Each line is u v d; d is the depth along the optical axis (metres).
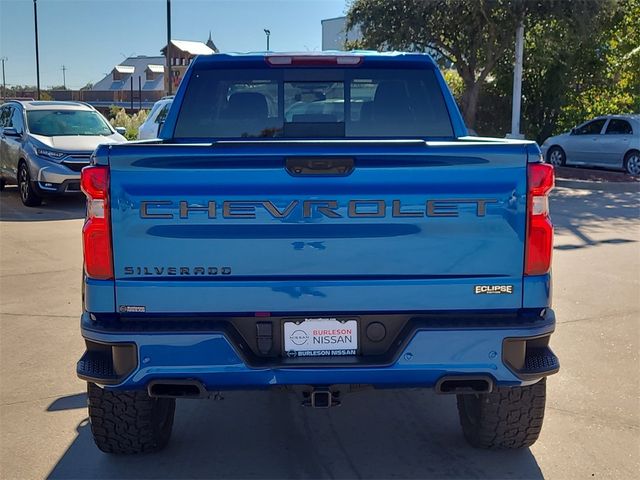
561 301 7.46
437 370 3.44
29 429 4.59
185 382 3.44
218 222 3.38
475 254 3.43
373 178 3.37
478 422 4.09
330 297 3.43
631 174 19.84
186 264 3.41
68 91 74.06
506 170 3.39
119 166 3.36
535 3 19.98
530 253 3.44
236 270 3.41
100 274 3.43
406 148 3.35
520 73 20.77
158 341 3.40
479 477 3.94
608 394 5.09
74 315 7.13
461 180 3.38
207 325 3.43
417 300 3.45
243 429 4.65
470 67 22.16
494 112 25.08
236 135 5.11
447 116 5.12
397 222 3.39
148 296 3.42
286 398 5.21
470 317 3.50
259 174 3.35
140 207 3.37
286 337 3.49
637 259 9.47
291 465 4.13
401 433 4.56
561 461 4.11
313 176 3.36
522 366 3.49
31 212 13.92
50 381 5.41
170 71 30.56
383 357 3.48
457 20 20.55
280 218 3.38
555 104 24.16
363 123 5.14
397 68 5.09
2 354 5.99
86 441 4.42
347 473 4.02
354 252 3.41
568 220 12.68
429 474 3.99
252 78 5.09
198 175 3.35
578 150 21.16
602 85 23.86
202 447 4.37
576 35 20.66
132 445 4.05
